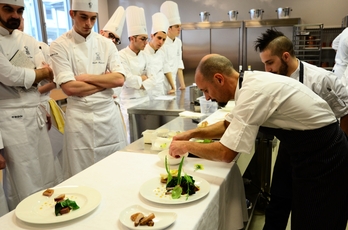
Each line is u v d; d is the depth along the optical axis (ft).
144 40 10.57
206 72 4.60
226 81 4.58
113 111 7.69
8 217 3.45
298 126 4.29
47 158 7.64
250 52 17.46
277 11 17.15
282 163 6.28
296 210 4.59
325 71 6.32
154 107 9.16
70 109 7.18
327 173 4.27
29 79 6.55
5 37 6.66
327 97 6.27
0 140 6.33
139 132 9.23
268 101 4.11
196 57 18.60
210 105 8.28
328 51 17.40
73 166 7.31
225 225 4.66
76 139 7.18
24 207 3.52
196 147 4.53
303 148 4.38
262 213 8.04
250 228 7.41
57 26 17.71
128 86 10.27
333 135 4.30
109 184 4.19
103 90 7.32
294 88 4.24
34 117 7.10
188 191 3.80
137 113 9.03
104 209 3.56
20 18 6.65
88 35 7.18
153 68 11.78
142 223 3.14
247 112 4.13
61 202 3.42
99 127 7.32
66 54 6.89
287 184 6.29
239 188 5.07
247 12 19.22
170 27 13.47
